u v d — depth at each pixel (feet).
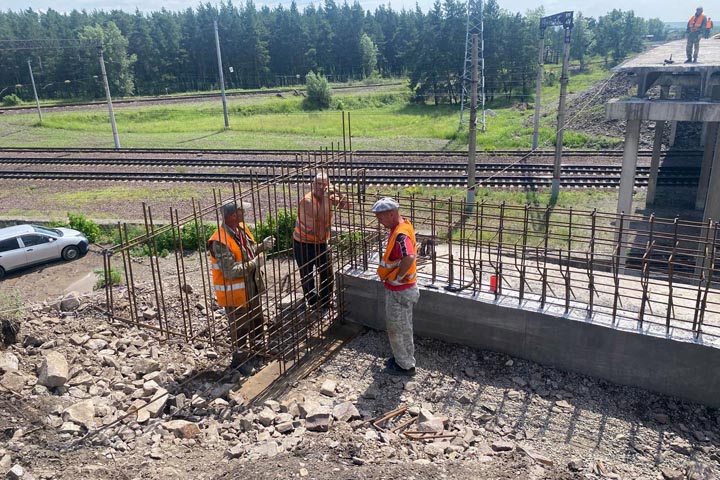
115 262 47.24
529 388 21.02
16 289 43.98
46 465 15.42
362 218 26.20
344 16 337.52
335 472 15.21
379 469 15.43
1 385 18.79
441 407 20.17
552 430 18.84
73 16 374.22
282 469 15.30
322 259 24.97
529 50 197.98
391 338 21.25
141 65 296.30
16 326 22.82
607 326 20.38
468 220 52.37
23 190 73.67
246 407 19.48
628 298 22.81
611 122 106.32
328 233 24.68
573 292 23.11
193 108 176.04
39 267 49.24
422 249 28.22
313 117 159.33
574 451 17.85
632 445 18.02
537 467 16.46
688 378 19.49
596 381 21.03
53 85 272.51
